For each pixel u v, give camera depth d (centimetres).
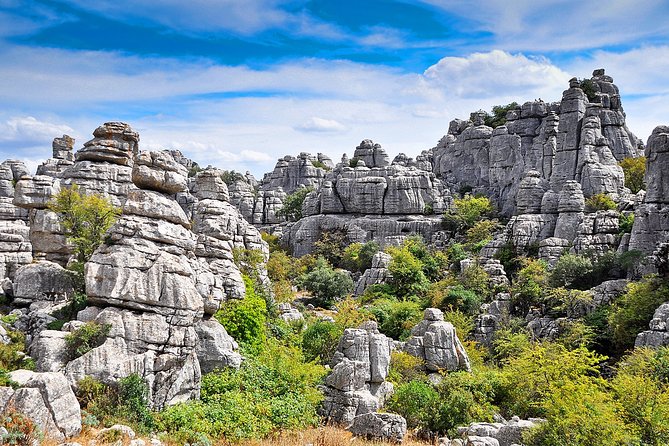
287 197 11469
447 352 3759
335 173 11556
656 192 5853
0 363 2241
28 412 1841
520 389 3209
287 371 2997
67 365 2289
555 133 9625
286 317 4744
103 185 3850
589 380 2956
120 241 2586
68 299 3048
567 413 2380
